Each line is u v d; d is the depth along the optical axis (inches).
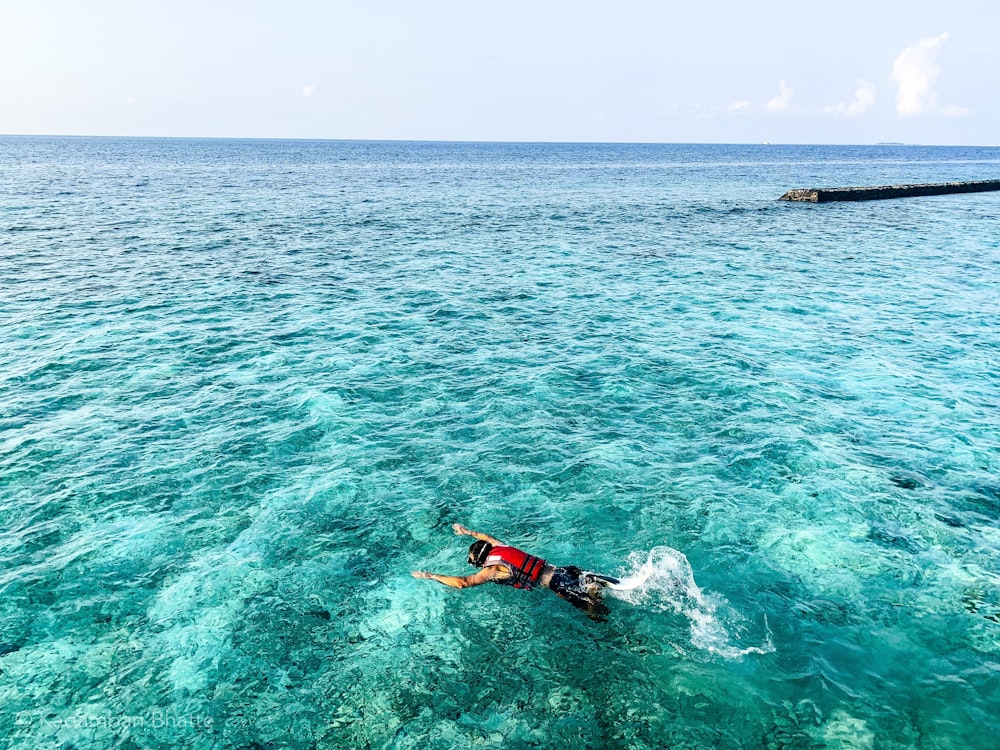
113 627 339.6
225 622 345.4
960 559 394.6
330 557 400.5
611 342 788.0
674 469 499.8
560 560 396.8
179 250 1272.1
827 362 725.9
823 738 273.6
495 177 3789.4
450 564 397.4
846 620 345.1
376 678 310.5
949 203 2472.9
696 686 302.0
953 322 880.3
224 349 741.9
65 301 904.9
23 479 472.1
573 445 535.8
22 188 2469.2
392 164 5457.7
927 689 299.0
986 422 579.2
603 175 4124.0
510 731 281.1
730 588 371.2
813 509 447.2
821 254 1364.4
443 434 554.3
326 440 540.4
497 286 1054.4
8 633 332.5
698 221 1862.7
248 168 4362.7
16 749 268.4
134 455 510.3
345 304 932.0
